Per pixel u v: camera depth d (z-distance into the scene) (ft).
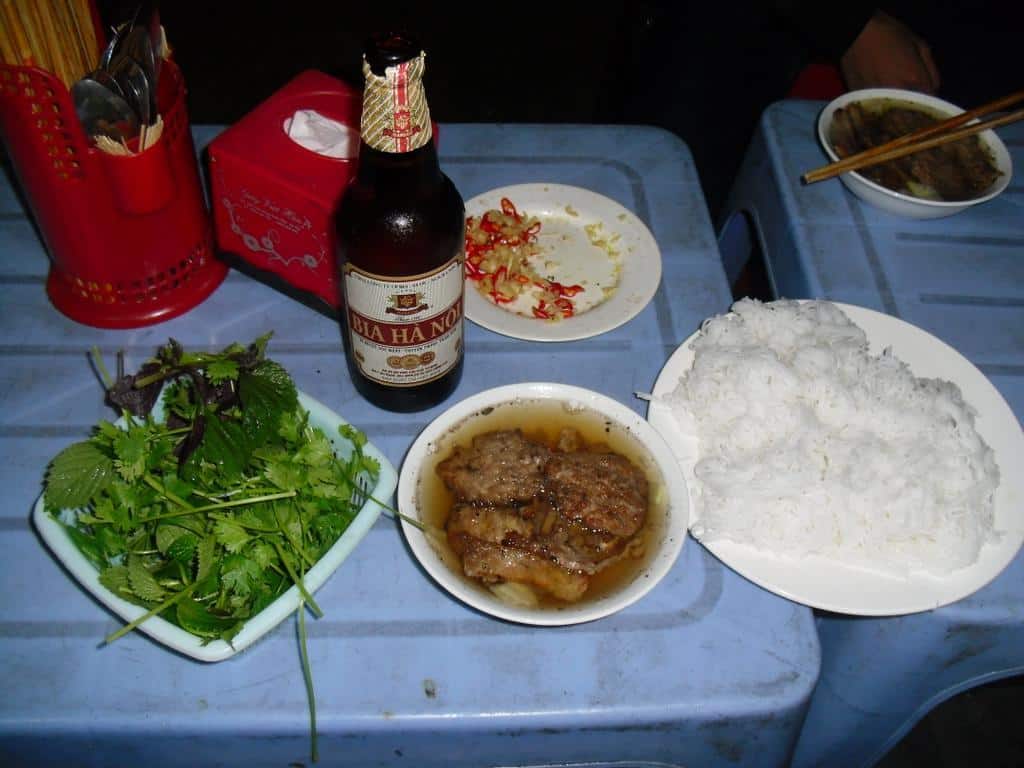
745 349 2.85
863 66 4.85
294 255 2.98
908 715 3.02
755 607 2.49
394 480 2.42
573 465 2.48
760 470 2.59
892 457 2.62
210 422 2.38
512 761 2.44
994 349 3.27
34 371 2.91
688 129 5.45
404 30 2.12
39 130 2.46
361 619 2.42
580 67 8.10
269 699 2.27
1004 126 4.13
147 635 2.32
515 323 3.08
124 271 2.92
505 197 3.51
